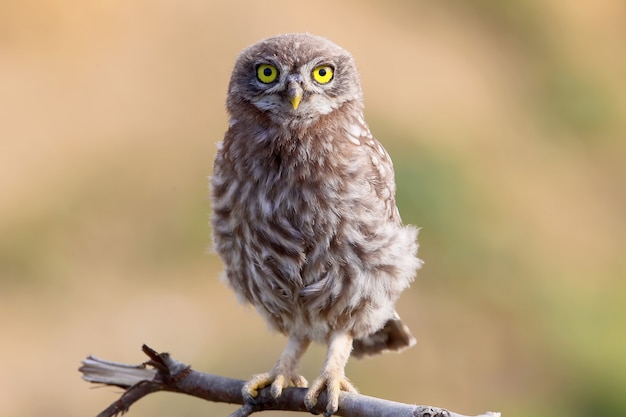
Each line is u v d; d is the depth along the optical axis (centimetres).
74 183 1753
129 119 1895
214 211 814
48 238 1669
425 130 1953
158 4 2133
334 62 805
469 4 2409
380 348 899
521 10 2447
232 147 801
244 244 802
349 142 797
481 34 2353
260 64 799
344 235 784
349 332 819
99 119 1889
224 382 753
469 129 2047
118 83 1973
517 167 2016
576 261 1836
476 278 1681
